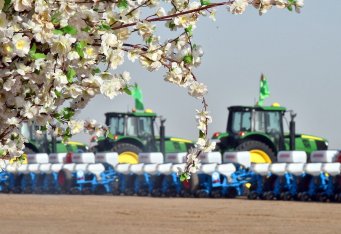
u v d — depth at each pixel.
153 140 72.31
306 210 47.34
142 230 37.28
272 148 64.56
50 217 44.66
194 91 9.76
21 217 44.78
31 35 8.53
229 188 62.84
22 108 9.04
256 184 60.28
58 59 8.77
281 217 42.84
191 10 9.52
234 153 62.12
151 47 9.53
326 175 56.44
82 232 36.81
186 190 63.62
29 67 8.70
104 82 9.16
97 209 50.00
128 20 9.50
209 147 10.02
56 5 8.68
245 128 64.56
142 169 66.75
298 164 57.66
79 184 71.56
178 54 9.62
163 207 51.09
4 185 74.94
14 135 9.70
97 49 9.20
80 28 8.88
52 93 8.92
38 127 9.87
